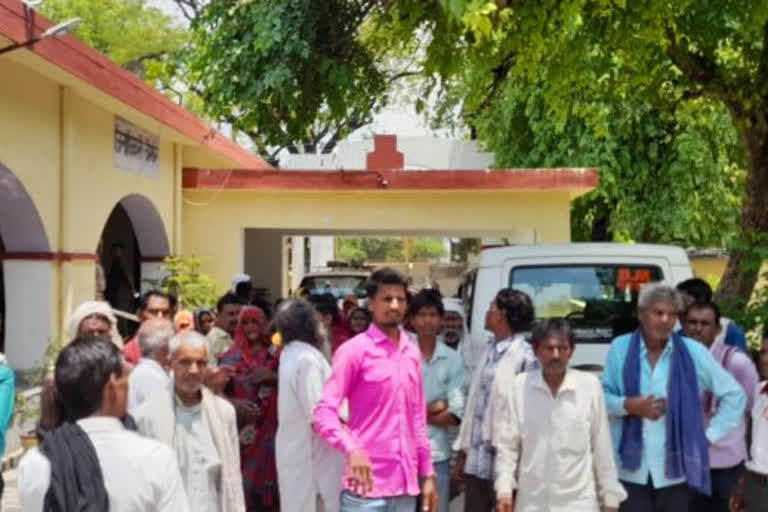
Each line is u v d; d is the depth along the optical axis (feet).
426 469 17.72
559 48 32.60
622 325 25.27
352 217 44.98
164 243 44.80
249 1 29.78
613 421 18.08
